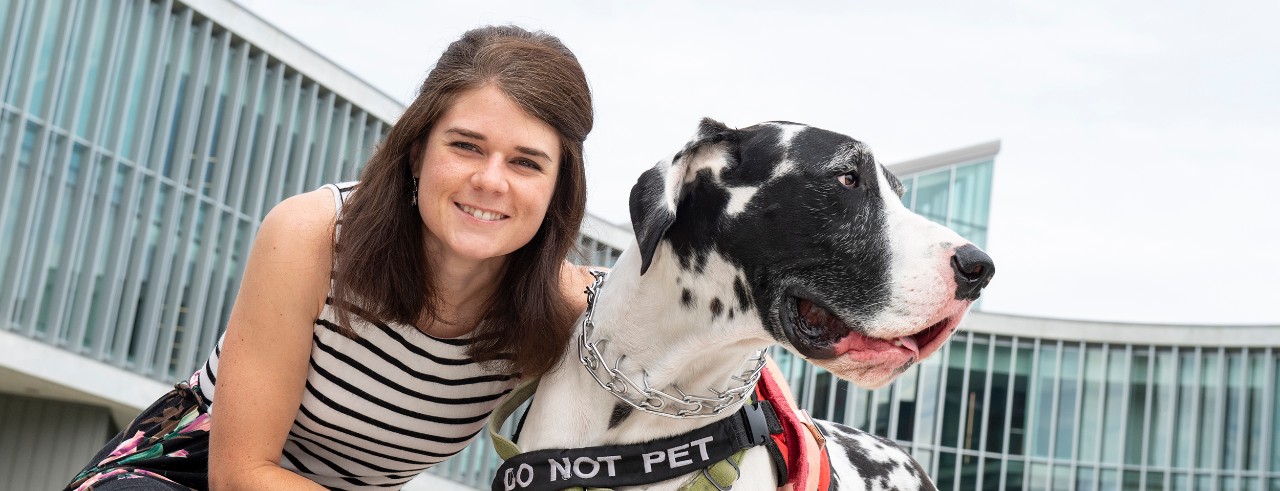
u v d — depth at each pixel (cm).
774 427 323
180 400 362
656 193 302
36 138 1305
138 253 1398
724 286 313
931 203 2300
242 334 322
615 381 314
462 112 307
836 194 311
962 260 301
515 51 315
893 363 312
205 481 353
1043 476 2191
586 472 311
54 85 1310
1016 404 2211
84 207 1345
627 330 316
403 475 368
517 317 328
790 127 319
